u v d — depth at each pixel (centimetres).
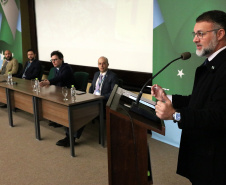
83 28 457
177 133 306
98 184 228
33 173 248
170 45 295
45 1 523
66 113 282
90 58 457
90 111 293
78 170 253
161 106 110
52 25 519
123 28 391
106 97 331
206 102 116
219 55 117
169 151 297
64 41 501
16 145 314
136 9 368
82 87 383
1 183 231
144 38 365
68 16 481
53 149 303
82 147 309
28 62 504
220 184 115
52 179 237
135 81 381
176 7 283
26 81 414
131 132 123
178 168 135
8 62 552
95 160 274
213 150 116
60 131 362
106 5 410
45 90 337
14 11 565
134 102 127
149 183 142
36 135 330
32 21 559
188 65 282
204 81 120
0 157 281
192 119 105
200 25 119
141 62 376
